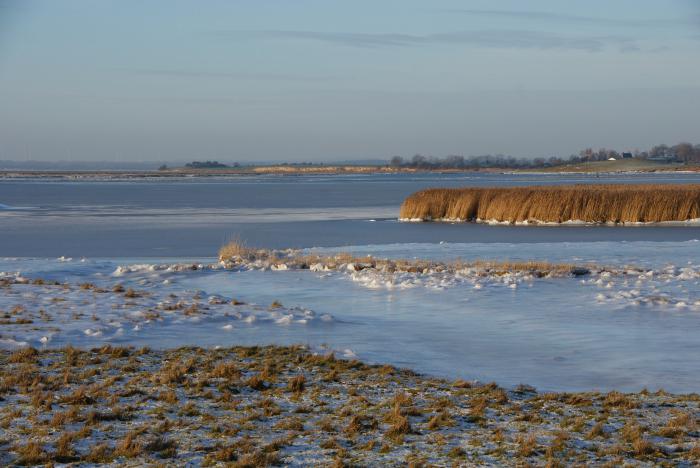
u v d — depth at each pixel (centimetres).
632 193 7156
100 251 5112
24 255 4884
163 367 1758
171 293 2869
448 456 1191
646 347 1984
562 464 1145
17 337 2028
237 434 1308
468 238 5878
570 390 1603
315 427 1348
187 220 7806
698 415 1399
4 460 1165
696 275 3281
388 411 1440
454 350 1972
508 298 2783
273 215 8575
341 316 2461
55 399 1492
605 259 3997
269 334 2159
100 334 2103
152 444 1225
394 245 4962
